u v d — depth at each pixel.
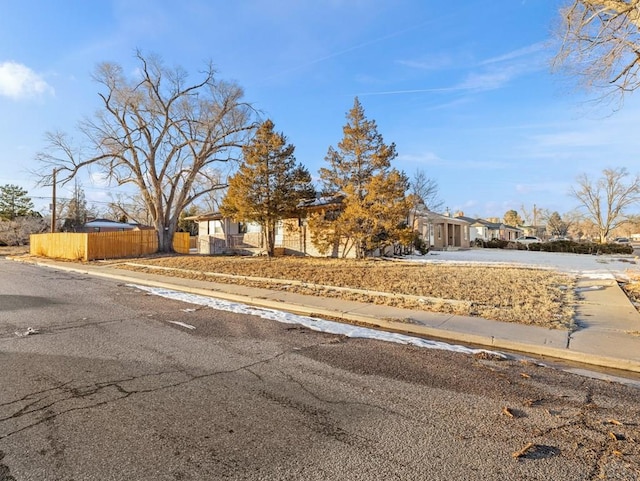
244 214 19.30
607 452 2.81
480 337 5.83
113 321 6.92
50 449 2.80
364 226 17.36
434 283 10.45
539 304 7.93
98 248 21.78
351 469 2.60
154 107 23.12
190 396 3.76
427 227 28.39
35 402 3.57
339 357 5.02
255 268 14.48
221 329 6.43
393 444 2.92
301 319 7.21
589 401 3.73
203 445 2.88
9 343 5.47
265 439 2.98
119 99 22.23
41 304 8.50
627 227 73.25
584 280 11.55
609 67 8.82
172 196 25.05
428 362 4.84
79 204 53.00
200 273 13.44
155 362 4.74
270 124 19.41
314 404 3.61
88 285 11.71
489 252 27.69
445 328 6.28
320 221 18.08
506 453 2.80
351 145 17.89
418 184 33.69
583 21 8.56
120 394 3.78
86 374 4.30
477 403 3.66
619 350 5.14
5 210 46.44
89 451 2.78
